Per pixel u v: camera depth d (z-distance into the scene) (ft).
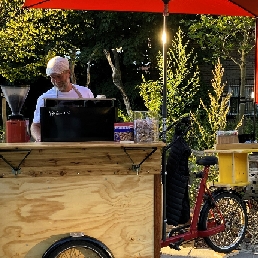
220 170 17.13
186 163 13.33
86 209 10.74
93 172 10.70
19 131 11.28
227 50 37.27
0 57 37.68
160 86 35.17
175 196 13.25
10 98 11.39
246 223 16.48
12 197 10.44
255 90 17.72
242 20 32.63
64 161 10.57
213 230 15.39
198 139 25.40
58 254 10.43
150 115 11.07
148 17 48.52
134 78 53.06
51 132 10.82
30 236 10.55
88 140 10.92
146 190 10.99
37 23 37.17
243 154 17.11
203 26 34.40
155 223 11.07
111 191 10.84
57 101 10.85
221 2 15.76
